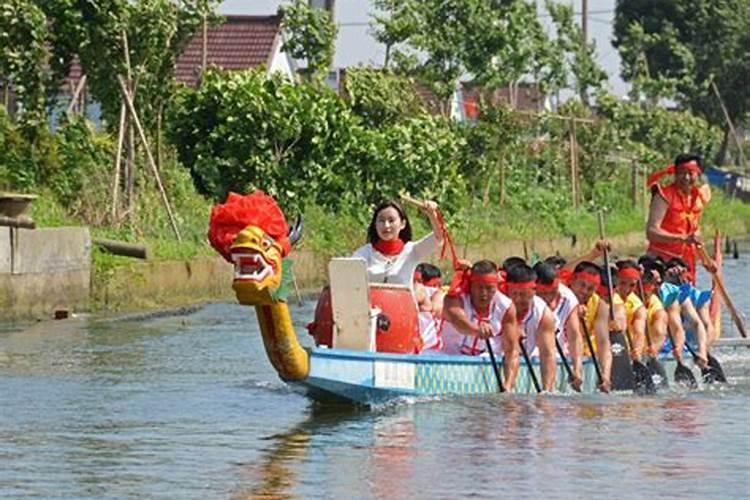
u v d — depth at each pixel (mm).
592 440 18219
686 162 25297
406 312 20391
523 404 20469
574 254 56281
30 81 37219
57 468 16578
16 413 19953
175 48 38938
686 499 15398
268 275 18031
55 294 31625
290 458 17094
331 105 42438
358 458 17078
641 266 23812
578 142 67812
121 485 15812
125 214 36750
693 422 19672
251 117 40781
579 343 21828
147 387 22266
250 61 62719
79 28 36812
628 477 16266
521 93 84125
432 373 20375
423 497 15352
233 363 25094
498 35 59875
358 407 19906
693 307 24891
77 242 32188
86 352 26219
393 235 20734
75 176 37250
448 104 60750
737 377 25094
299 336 29844
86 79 38969
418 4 59219
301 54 50938
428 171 45531
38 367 24234
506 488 15727
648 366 23250
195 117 41312
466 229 48531
